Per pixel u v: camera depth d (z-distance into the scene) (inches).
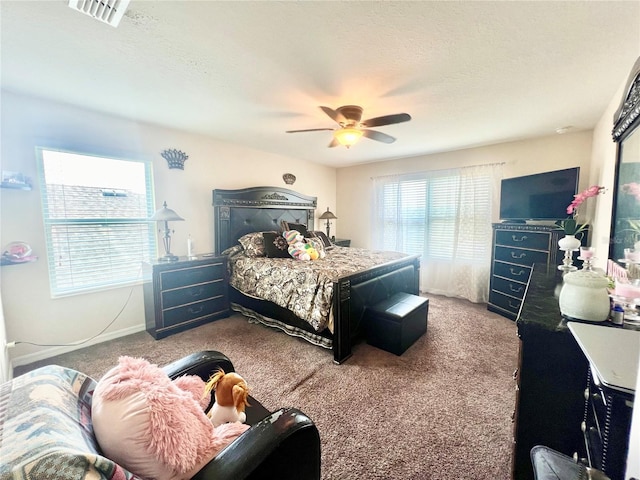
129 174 115.5
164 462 25.9
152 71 74.1
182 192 132.1
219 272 130.8
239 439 31.1
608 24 55.1
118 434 25.5
